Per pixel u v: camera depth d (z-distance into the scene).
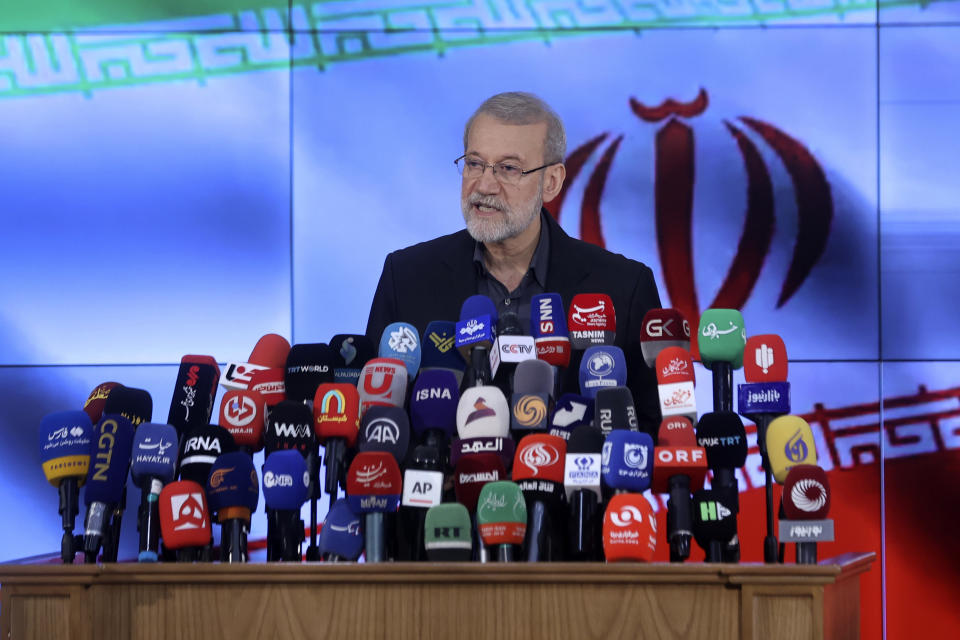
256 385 5.84
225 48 11.47
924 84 11.27
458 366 5.92
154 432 5.05
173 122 11.40
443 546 4.73
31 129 11.33
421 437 5.50
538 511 4.93
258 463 10.82
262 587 4.40
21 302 11.21
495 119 7.13
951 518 10.97
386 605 4.38
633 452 4.79
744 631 4.28
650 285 7.21
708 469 5.33
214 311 11.27
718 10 11.37
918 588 10.95
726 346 5.55
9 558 10.95
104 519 4.96
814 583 4.27
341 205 11.35
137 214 11.33
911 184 11.23
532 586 4.37
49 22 11.41
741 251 11.21
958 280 11.14
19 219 11.27
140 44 11.44
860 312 11.17
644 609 4.34
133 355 11.21
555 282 7.24
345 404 5.24
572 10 11.41
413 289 7.37
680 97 11.32
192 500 4.88
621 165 11.28
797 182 11.24
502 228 7.04
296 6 11.50
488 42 11.43
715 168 11.27
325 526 4.98
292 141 11.41
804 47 11.32
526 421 5.25
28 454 11.08
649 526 4.58
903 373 11.12
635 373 6.77
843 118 11.27
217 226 11.34
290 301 11.31
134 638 4.38
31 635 4.39
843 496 11.05
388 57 11.45
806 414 11.12
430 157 11.38
